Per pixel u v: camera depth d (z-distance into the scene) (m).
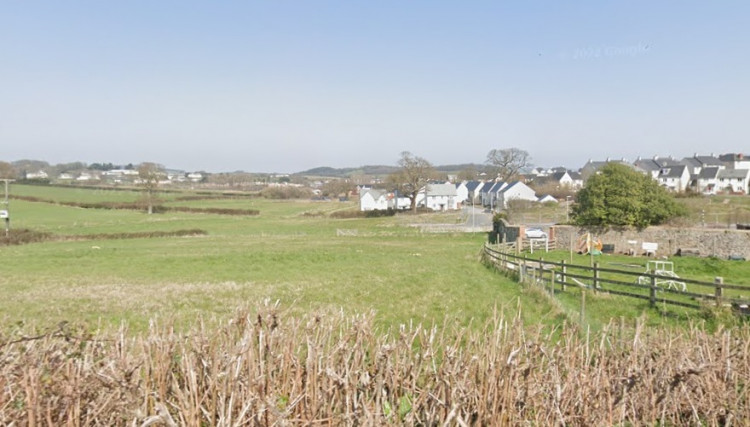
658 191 31.52
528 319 11.16
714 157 101.50
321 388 3.63
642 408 4.21
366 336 4.21
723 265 23.45
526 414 3.73
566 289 15.63
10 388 3.15
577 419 3.80
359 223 63.62
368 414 3.11
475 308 13.21
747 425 4.16
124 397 3.18
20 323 4.79
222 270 24.69
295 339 3.99
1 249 35.28
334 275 22.12
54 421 3.16
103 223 56.94
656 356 4.82
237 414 3.24
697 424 4.18
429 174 79.00
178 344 3.92
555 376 3.85
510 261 20.92
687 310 11.85
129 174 112.44
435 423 3.46
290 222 64.88
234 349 3.55
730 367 4.54
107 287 18.64
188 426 3.06
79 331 4.75
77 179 112.12
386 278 20.52
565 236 32.84
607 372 4.42
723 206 46.31
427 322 11.33
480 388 3.61
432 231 52.84
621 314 12.08
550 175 108.38
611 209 31.16
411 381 3.87
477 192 104.94
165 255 31.34
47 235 42.59
